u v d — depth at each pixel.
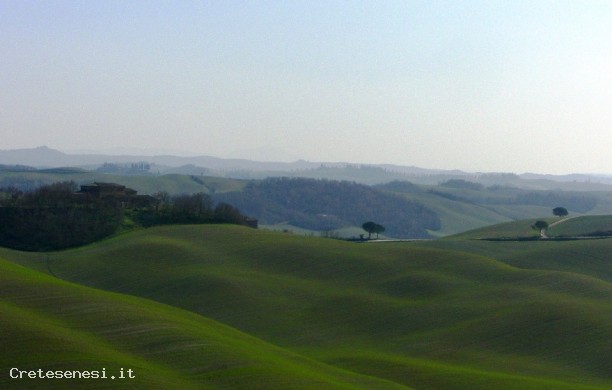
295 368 47.69
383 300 89.31
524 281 94.31
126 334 47.59
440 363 68.19
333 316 84.50
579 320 75.88
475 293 90.25
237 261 106.38
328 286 95.44
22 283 57.47
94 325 48.72
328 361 66.19
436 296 90.31
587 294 87.38
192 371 42.47
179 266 102.94
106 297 57.28
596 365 66.56
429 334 77.38
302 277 99.56
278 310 86.06
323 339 77.31
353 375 53.97
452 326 78.88
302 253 109.69
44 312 50.28
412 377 60.03
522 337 73.75
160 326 49.94
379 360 66.25
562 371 65.94
